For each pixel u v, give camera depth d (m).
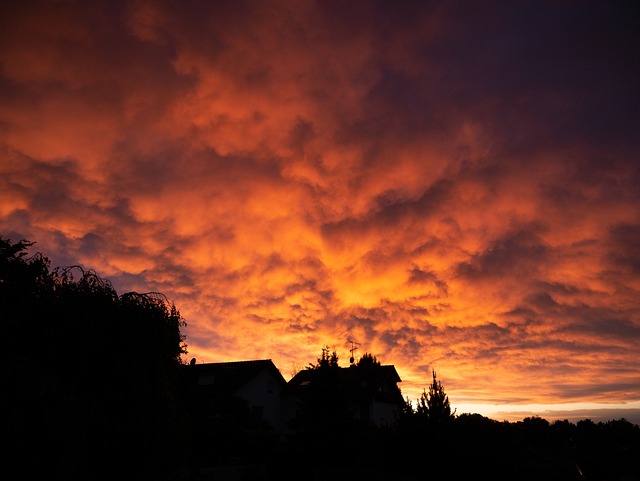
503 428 17.61
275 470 20.47
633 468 40.47
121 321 10.54
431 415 17.66
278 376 38.09
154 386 10.57
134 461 9.58
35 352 9.25
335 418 20.58
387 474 16.53
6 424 7.47
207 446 23.23
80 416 8.60
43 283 9.83
